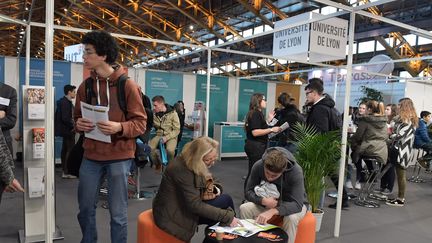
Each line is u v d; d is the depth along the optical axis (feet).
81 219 6.56
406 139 13.97
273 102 28.58
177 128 15.10
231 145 25.59
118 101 6.03
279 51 12.85
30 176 8.90
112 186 6.18
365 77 26.78
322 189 10.48
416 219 12.73
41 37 44.98
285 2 28.45
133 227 10.53
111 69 6.06
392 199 15.17
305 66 35.81
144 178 17.53
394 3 23.68
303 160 10.18
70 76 20.30
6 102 9.51
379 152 13.50
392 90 25.30
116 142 6.03
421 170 23.71
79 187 6.37
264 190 7.97
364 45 33.65
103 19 39.32
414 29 10.73
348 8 9.50
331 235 10.53
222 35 35.91
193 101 24.80
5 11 35.47
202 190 6.81
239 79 26.73
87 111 5.77
